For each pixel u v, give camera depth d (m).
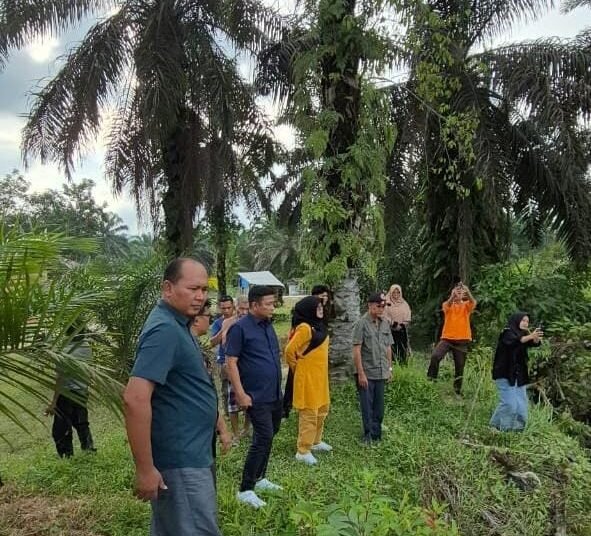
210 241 16.69
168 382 2.85
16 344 2.96
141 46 9.99
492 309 11.82
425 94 8.88
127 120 11.27
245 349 4.55
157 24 10.10
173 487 2.83
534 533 4.80
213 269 18.19
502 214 12.35
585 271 12.09
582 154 11.04
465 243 12.22
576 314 11.60
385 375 6.33
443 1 11.89
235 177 13.72
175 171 11.16
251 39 11.58
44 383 2.93
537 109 10.82
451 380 9.06
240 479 5.06
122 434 6.80
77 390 3.13
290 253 43.03
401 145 12.67
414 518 3.85
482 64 10.45
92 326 5.46
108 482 4.87
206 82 10.87
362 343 6.29
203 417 2.92
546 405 8.24
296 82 8.18
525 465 5.78
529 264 12.80
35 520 4.15
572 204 11.71
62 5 10.47
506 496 5.13
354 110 8.05
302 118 8.05
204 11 11.22
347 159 7.85
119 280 6.47
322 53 7.80
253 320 4.62
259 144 12.59
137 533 3.95
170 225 11.27
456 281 13.11
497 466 5.70
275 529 4.01
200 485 2.87
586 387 8.39
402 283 15.30
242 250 47.62
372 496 3.86
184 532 2.82
